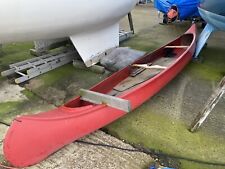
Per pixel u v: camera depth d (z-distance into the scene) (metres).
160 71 3.88
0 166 2.53
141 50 5.00
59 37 3.74
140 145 2.83
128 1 4.27
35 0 3.08
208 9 4.65
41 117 2.57
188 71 4.27
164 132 3.01
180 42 4.66
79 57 4.52
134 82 3.60
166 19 6.16
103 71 4.17
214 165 2.60
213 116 3.27
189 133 3.00
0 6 2.92
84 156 2.67
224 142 2.88
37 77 4.05
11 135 2.38
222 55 4.81
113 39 4.46
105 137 2.92
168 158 2.67
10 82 3.92
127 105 2.68
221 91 2.88
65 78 4.05
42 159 2.57
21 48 4.99
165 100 3.56
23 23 3.16
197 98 3.62
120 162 2.61
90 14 3.63
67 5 3.33
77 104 2.99
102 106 2.83
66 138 2.66
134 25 6.30
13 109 3.35
